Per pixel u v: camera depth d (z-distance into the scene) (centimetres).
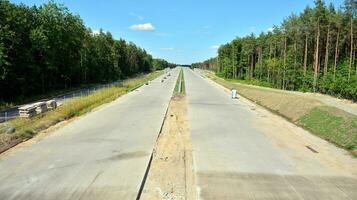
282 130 2262
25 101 3603
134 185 1173
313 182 1263
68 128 2139
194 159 1525
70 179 1223
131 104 3400
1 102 3219
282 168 1424
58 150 1605
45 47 4381
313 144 1877
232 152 1662
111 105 3297
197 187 1188
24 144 1711
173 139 1923
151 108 3125
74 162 1422
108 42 9031
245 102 3928
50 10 4853
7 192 1101
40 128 2073
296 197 1120
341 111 2470
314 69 5828
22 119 2262
